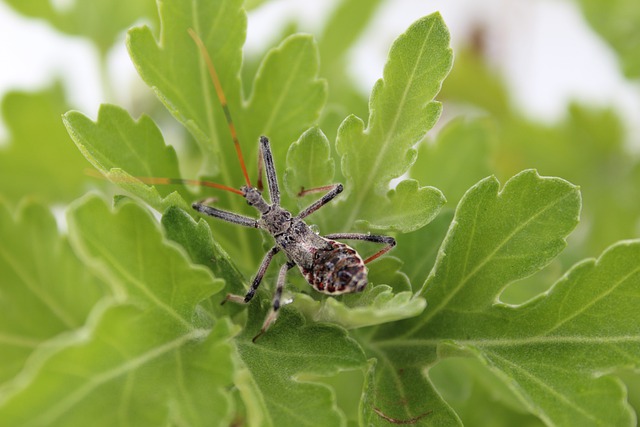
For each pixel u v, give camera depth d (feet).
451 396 0.83
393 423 0.73
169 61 0.78
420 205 0.74
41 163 0.86
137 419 0.68
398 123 0.75
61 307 0.70
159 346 0.69
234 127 0.79
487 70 0.98
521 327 0.73
